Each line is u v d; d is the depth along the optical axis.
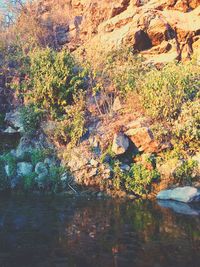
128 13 19.27
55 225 8.35
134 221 8.80
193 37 17.89
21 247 6.90
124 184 12.44
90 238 7.41
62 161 13.09
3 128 14.85
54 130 13.77
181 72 14.12
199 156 12.78
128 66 15.85
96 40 18.97
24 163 13.12
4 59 16.27
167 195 11.64
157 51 18.05
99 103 14.80
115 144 12.84
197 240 7.32
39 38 20.08
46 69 14.66
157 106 13.43
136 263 6.14
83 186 12.41
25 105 14.74
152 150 13.08
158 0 18.88
